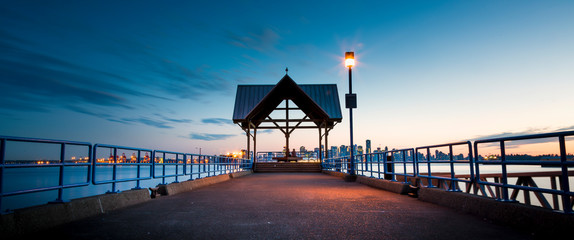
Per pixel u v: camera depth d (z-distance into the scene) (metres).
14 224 4.61
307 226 5.45
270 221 5.87
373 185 12.92
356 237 4.72
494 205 5.81
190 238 4.68
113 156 7.48
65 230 5.10
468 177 18.56
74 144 6.07
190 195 10.00
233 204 8.02
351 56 16.34
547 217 4.66
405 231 5.05
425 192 8.55
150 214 6.58
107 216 6.34
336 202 8.34
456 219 5.95
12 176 145.62
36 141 5.19
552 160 4.73
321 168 29.67
